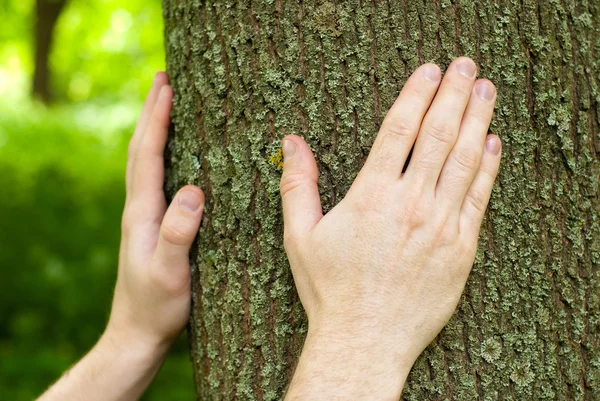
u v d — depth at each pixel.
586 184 1.03
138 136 1.08
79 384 1.05
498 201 1.01
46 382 2.05
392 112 0.98
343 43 1.01
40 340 2.28
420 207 0.96
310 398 0.93
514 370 1.01
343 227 0.96
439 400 1.00
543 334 1.02
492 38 1.01
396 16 1.01
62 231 2.70
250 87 1.02
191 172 1.05
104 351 1.06
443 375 1.00
